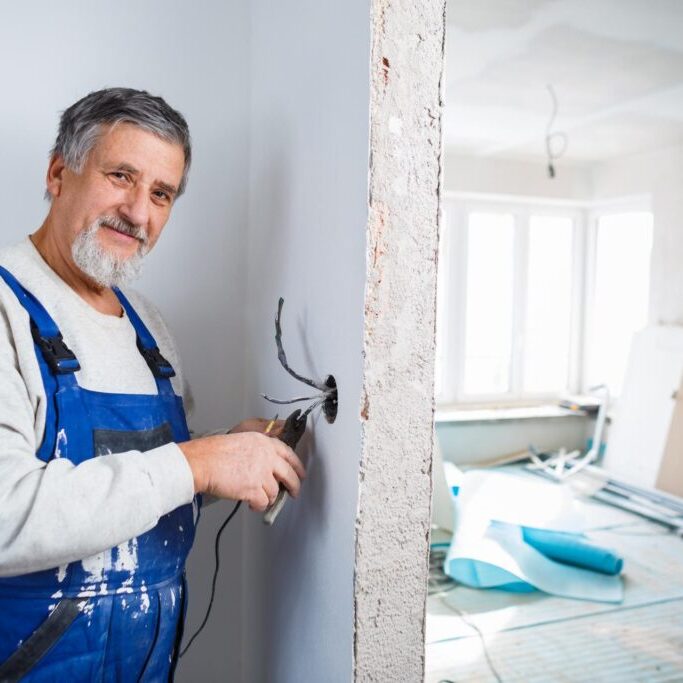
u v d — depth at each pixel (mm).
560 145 4832
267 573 1398
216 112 1521
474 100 3775
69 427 896
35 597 864
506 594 2828
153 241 1064
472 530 3104
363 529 867
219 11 1506
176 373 1239
